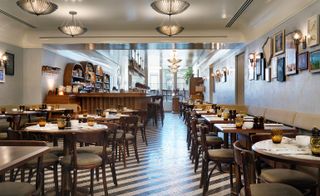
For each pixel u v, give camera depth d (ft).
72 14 25.62
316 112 17.04
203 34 31.63
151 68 79.77
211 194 13.00
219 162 12.85
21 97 32.42
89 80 45.73
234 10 24.57
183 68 81.15
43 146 8.92
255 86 28.89
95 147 14.03
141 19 27.37
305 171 12.04
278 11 21.97
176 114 64.90
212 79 58.49
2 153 7.68
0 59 28.37
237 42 31.76
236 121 14.42
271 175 9.44
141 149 23.75
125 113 25.67
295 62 19.48
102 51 49.11
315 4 17.03
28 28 30.83
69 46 33.47
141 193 13.17
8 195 7.52
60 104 32.35
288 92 20.99
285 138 10.25
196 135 16.55
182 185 14.33
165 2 17.69
